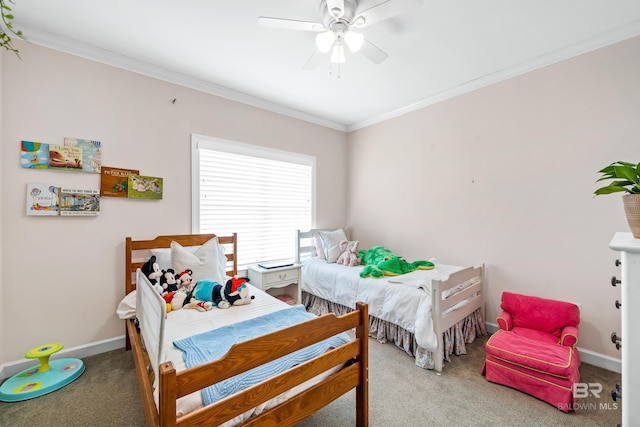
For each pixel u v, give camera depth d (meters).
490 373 1.95
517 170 2.53
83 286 2.19
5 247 1.91
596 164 2.13
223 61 2.42
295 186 3.64
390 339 2.52
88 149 2.19
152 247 2.44
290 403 1.16
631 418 0.77
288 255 3.56
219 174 2.95
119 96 2.33
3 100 1.89
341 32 1.72
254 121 3.19
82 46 2.15
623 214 2.03
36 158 1.99
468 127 2.86
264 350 1.09
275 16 1.86
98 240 2.25
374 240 3.84
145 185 2.45
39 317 2.03
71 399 1.70
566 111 2.26
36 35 1.98
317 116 3.76
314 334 1.25
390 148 3.63
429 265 2.81
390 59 2.37
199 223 2.78
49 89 2.05
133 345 1.77
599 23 1.92
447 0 1.70
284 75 2.65
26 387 1.73
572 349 1.85
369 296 2.56
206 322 1.68
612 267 2.07
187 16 1.85
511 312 2.30
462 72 2.60
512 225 2.57
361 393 1.46
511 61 2.41
